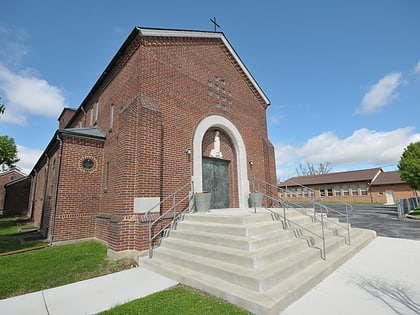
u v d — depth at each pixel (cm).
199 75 1031
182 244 593
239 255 462
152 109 766
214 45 1150
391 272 527
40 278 507
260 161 1297
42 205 1214
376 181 3559
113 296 412
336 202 3612
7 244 826
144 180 701
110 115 981
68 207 841
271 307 329
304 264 500
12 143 2744
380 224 1351
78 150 906
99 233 850
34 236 1002
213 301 383
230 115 1155
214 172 1068
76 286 459
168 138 833
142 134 723
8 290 446
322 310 355
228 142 1169
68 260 625
